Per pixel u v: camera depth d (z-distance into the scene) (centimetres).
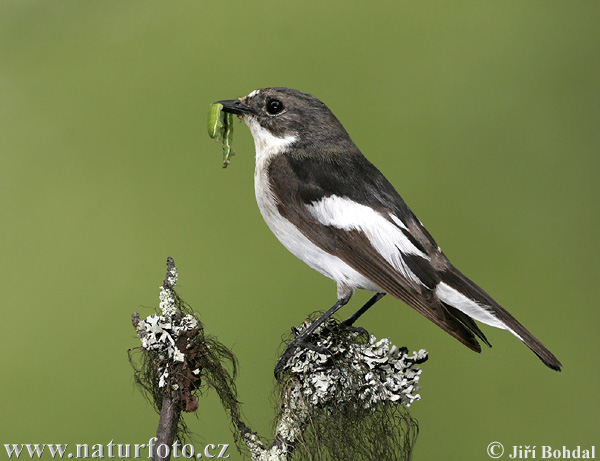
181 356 245
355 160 251
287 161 251
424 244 250
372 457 246
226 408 246
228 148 251
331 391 246
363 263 250
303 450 246
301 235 250
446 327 248
